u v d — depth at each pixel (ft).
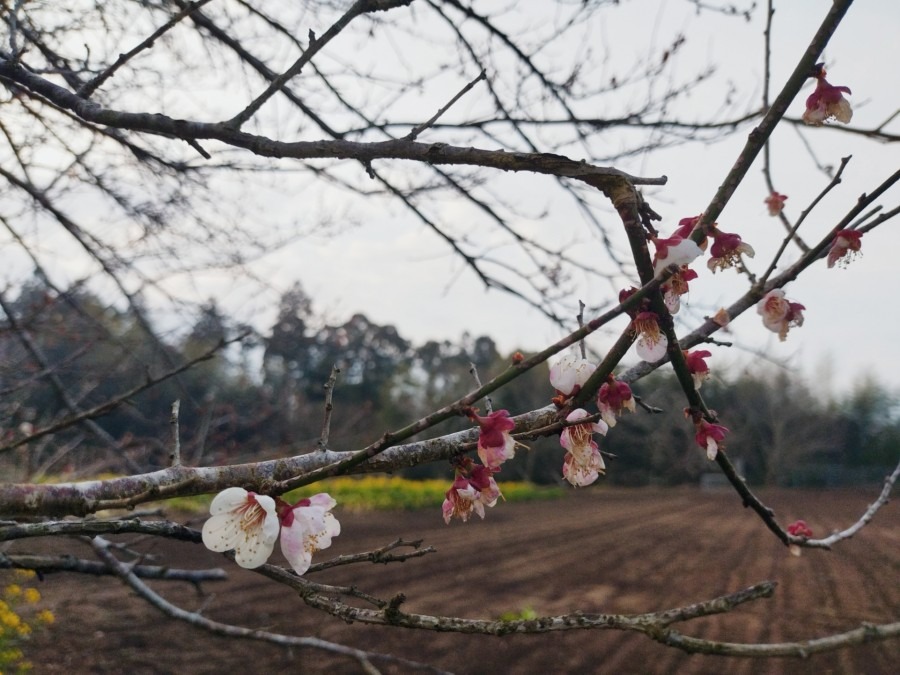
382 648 25.49
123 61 7.59
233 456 15.14
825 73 5.51
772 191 7.57
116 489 4.49
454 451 5.00
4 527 4.41
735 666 24.73
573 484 4.81
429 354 110.83
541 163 4.93
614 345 4.53
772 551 53.01
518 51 10.45
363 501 82.48
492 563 45.01
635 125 10.16
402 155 5.98
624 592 36.73
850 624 30.66
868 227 5.53
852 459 154.71
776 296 5.66
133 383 18.15
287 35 11.84
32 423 15.64
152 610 27.99
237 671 22.04
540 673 23.45
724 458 5.51
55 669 20.79
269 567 4.99
